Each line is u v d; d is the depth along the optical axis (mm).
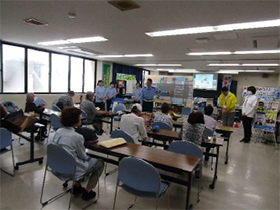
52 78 7641
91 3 2775
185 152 2551
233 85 11531
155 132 3355
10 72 6395
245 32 3621
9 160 3408
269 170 3766
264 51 5172
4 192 2475
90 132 2434
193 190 2840
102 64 9484
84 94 8688
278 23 3104
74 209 2211
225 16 2934
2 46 6051
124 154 2174
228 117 5441
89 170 2213
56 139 2170
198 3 2566
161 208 2340
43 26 4031
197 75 11922
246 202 2605
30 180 2789
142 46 5504
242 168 3783
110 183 2850
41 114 4527
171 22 3352
